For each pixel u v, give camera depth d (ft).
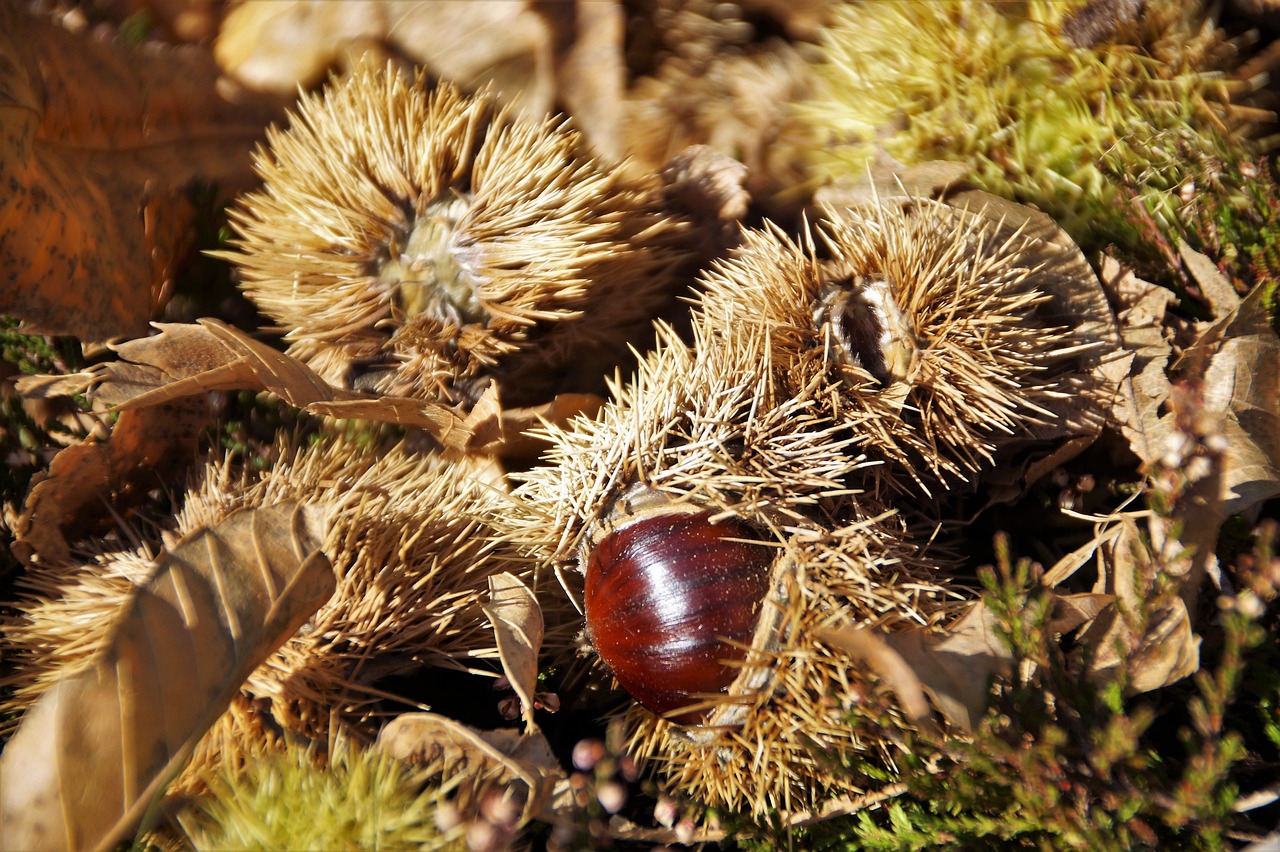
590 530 1.16
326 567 1.12
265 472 1.22
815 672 1.12
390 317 1.22
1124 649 1.11
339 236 1.21
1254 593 1.12
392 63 1.29
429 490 1.20
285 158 1.23
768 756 1.12
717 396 1.16
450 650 1.18
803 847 1.15
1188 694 1.16
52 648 1.17
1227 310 1.22
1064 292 1.21
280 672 1.15
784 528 1.14
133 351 1.18
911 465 1.18
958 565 1.18
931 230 1.19
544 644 1.19
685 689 1.13
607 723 1.20
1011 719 1.11
